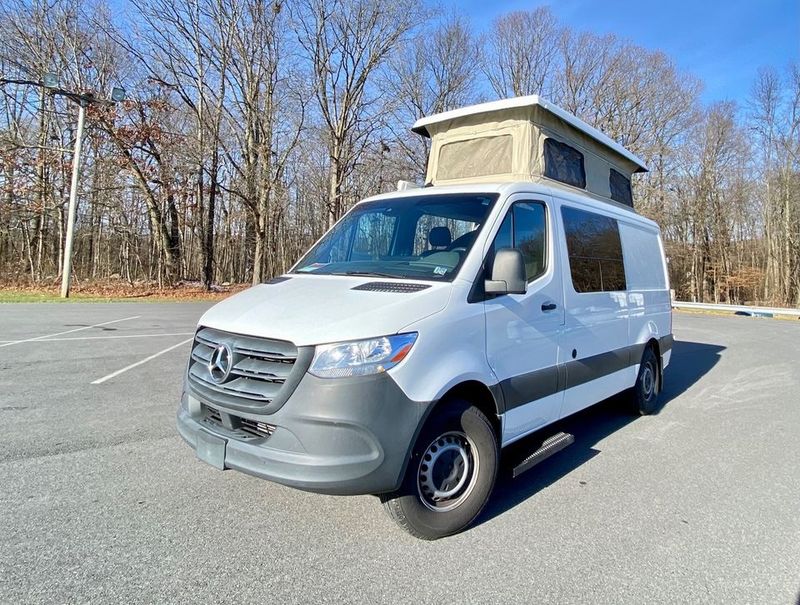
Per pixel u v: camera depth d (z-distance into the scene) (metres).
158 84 22.52
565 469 4.10
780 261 36.00
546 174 5.00
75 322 12.14
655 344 5.85
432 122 5.55
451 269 3.17
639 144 35.03
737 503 3.50
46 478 3.62
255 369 2.67
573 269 4.12
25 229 26.73
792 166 34.34
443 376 2.79
